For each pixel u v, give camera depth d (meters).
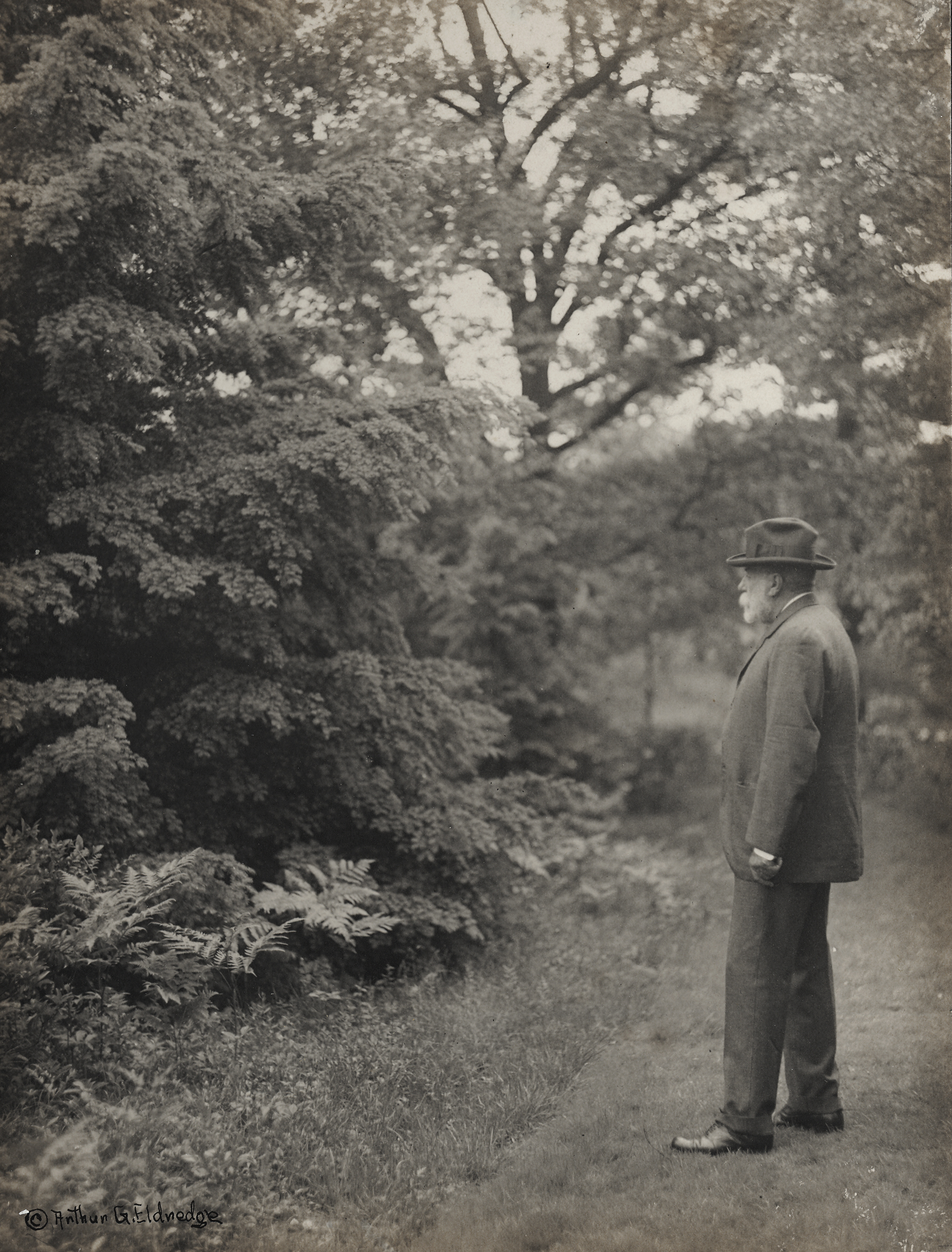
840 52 8.43
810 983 3.60
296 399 5.75
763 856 3.36
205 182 5.06
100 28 4.85
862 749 11.07
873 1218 3.02
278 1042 4.33
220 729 5.33
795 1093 3.63
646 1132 3.73
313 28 6.77
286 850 5.67
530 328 9.45
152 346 4.90
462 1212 3.25
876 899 7.31
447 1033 4.64
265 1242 3.06
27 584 4.61
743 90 8.62
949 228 8.59
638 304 9.76
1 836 4.62
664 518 12.48
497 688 10.31
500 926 6.44
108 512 4.93
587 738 11.52
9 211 4.75
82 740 4.56
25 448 4.95
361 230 5.60
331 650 6.18
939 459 9.98
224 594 5.16
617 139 8.84
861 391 9.80
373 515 5.86
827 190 8.76
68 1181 3.13
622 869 8.41
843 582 11.31
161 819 5.09
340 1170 3.43
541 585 10.80
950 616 10.18
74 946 4.12
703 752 14.00
